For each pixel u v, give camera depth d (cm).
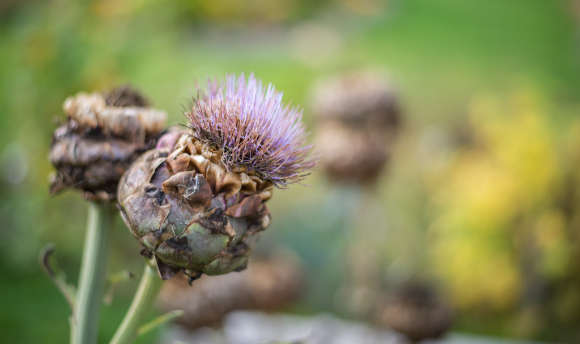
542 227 144
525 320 143
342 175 113
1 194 118
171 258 44
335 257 125
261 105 46
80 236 122
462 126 170
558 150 151
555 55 302
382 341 111
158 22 126
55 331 89
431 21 372
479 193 148
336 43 328
